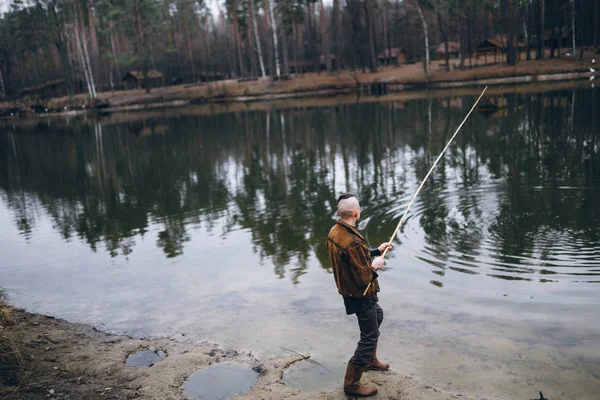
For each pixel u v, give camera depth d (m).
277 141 21.75
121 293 6.43
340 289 3.76
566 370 3.99
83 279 7.11
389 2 78.69
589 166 11.99
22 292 6.72
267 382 4.04
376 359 4.13
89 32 79.62
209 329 5.17
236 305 5.73
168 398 3.90
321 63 83.56
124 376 4.27
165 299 6.09
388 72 64.31
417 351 4.43
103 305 6.05
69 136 32.75
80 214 11.55
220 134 26.28
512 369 4.05
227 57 85.38
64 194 14.27
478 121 22.02
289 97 58.62
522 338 4.57
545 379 3.88
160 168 17.41
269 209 10.41
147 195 13.10
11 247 9.14
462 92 41.66
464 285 5.87
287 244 7.95
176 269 7.21
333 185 12.28
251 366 4.38
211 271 6.99
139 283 6.75
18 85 91.69
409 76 59.03
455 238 7.65
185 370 4.33
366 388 3.78
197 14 85.00
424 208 9.47
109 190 14.28
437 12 60.16
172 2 79.00
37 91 79.12
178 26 81.00
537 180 11.02
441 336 4.68
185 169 16.75
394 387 3.87
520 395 3.68
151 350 4.79
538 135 16.97
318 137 21.92
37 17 82.19
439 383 3.90
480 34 82.44
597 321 4.82
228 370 4.31
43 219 11.28
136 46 74.12
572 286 5.67
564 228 7.82
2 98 79.69
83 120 48.84
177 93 65.94
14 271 7.70
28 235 9.97
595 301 5.26
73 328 5.39
